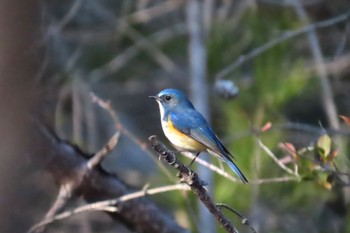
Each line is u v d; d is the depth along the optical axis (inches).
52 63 533.3
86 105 612.1
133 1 674.8
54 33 545.6
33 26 168.7
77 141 582.2
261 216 517.0
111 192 351.3
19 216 167.5
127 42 670.5
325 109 573.9
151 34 666.8
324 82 535.8
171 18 680.4
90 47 651.5
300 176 336.2
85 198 352.8
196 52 556.7
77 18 645.9
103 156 338.3
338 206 562.6
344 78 633.0
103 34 650.2
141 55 669.3
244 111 445.7
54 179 344.2
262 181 341.7
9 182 161.8
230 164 326.3
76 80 609.9
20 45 160.1
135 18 641.0
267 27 544.4
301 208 539.5
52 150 325.4
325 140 333.1
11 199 162.4
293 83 467.5
